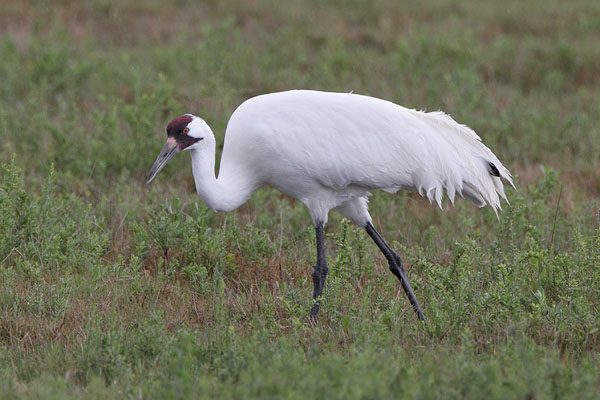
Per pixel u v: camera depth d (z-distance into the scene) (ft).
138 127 67.51
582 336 41.01
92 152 67.41
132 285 46.80
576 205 59.47
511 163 70.54
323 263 47.42
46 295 45.52
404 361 37.24
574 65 94.27
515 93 85.92
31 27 100.42
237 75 87.15
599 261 45.57
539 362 36.58
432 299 43.86
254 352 36.83
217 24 104.78
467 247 47.98
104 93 80.59
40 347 40.45
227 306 46.29
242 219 59.41
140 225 54.03
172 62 89.10
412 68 90.89
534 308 42.39
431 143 47.85
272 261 52.85
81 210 56.49
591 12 111.14
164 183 64.85
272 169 47.29
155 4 110.52
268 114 46.42
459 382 34.50
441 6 113.80
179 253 52.44
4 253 50.42
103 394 34.65
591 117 79.87
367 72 90.12
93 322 41.29
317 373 33.47
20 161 65.92
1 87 81.66
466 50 94.89
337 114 46.44
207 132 46.19
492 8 113.70
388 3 113.91
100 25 104.06
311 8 112.57
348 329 42.75
